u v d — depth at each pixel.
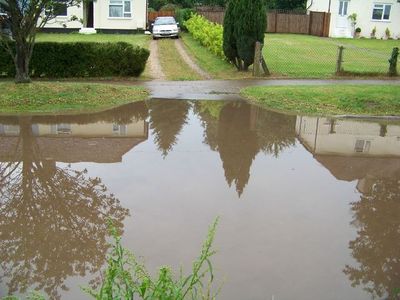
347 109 12.38
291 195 6.90
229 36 17.95
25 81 13.28
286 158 8.63
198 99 13.58
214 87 15.26
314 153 8.98
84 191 6.95
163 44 27.30
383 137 10.26
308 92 13.74
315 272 4.89
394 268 5.03
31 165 8.05
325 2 34.94
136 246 5.35
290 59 21.36
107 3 32.84
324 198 6.82
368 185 7.40
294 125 11.02
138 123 10.96
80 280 4.74
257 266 4.96
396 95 13.24
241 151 8.98
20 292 4.54
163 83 15.87
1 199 6.69
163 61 20.70
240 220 6.03
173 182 7.30
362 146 9.55
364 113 12.14
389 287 4.68
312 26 36.19
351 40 31.91
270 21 37.22
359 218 6.20
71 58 16.41
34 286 4.64
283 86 14.90
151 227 5.80
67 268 4.96
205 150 8.98
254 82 15.97
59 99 12.53
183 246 5.35
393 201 6.79
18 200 6.65
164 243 5.41
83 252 5.27
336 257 5.20
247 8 16.97
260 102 13.21
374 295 4.54
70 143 9.34
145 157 8.52
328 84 15.34
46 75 16.47
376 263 5.11
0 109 11.66
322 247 5.41
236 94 14.28
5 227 5.86
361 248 5.41
